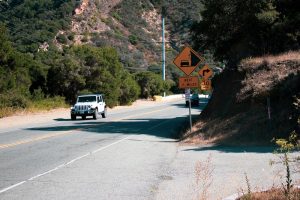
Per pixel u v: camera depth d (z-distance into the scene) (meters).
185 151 16.58
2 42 50.84
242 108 22.05
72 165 13.60
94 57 63.38
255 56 28.61
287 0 30.00
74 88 61.88
